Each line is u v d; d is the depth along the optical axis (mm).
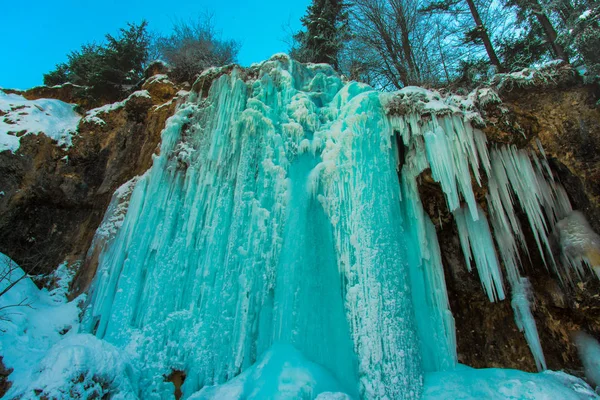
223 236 6668
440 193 7312
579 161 6637
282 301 5949
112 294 6609
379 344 5316
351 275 6039
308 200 6867
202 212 7062
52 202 8914
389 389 5004
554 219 6953
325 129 7859
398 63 14391
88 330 6473
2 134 9094
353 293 5844
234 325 5836
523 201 6770
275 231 6645
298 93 8508
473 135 6816
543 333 6512
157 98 10445
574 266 6305
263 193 6988
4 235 8172
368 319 5535
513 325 6754
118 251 6996
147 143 9633
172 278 6465
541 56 12062
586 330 6258
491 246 6719
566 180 6910
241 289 6098
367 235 6148
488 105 6840
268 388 4719
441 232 7621
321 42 15562
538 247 6953
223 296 6070
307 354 5426
